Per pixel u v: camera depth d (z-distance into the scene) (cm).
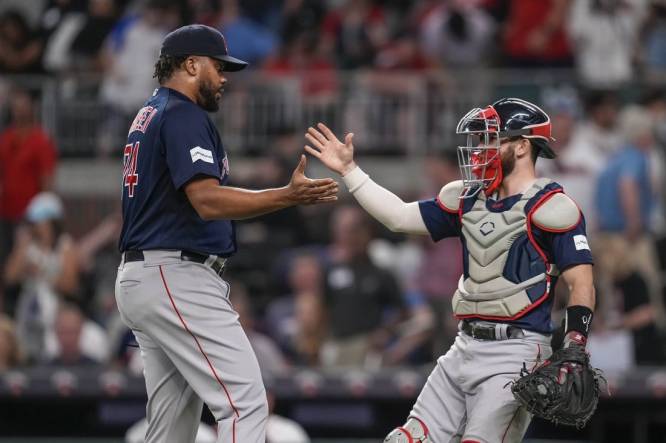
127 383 3750
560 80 4712
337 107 4925
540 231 1989
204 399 2012
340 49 5269
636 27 5031
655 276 4025
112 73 5081
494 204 2025
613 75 4969
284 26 5353
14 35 5222
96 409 3838
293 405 3738
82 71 5244
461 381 2036
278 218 4591
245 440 1972
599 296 3819
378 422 3725
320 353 3994
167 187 2003
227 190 1948
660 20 5075
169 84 2064
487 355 2006
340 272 4075
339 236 4191
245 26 5294
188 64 2048
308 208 4631
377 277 4062
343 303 4022
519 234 1991
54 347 4012
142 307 2006
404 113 4903
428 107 4888
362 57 5212
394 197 2136
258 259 4509
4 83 5097
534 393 1891
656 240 4122
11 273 4256
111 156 5066
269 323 4147
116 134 5072
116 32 5244
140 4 5350
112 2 5338
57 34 5288
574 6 5041
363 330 3997
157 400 2105
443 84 4884
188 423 2125
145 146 2017
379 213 2127
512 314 1988
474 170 2036
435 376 2097
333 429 3722
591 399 1922
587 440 3691
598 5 5003
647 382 3562
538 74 4944
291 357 4038
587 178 4297
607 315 3797
